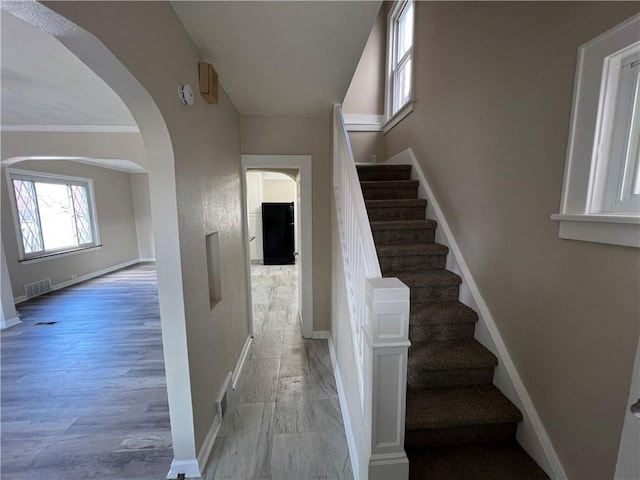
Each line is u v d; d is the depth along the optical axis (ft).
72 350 9.86
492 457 4.55
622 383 3.26
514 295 5.08
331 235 9.29
